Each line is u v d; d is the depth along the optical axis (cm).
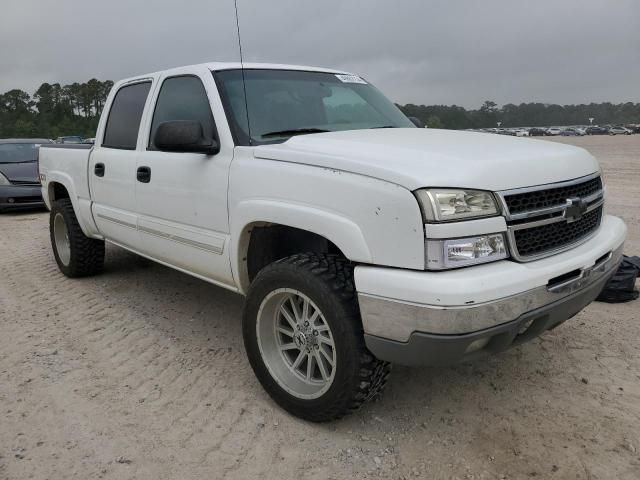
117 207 450
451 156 256
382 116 408
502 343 243
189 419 299
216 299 493
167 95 397
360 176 252
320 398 277
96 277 568
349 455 266
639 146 3534
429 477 250
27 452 272
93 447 276
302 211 272
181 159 363
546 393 318
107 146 469
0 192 1038
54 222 575
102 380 344
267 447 274
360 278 246
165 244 394
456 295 221
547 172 265
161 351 386
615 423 286
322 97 387
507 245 244
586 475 248
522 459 260
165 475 254
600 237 301
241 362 367
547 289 248
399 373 344
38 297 508
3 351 388
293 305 289
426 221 229
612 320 419
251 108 346
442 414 299
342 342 259
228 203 322
